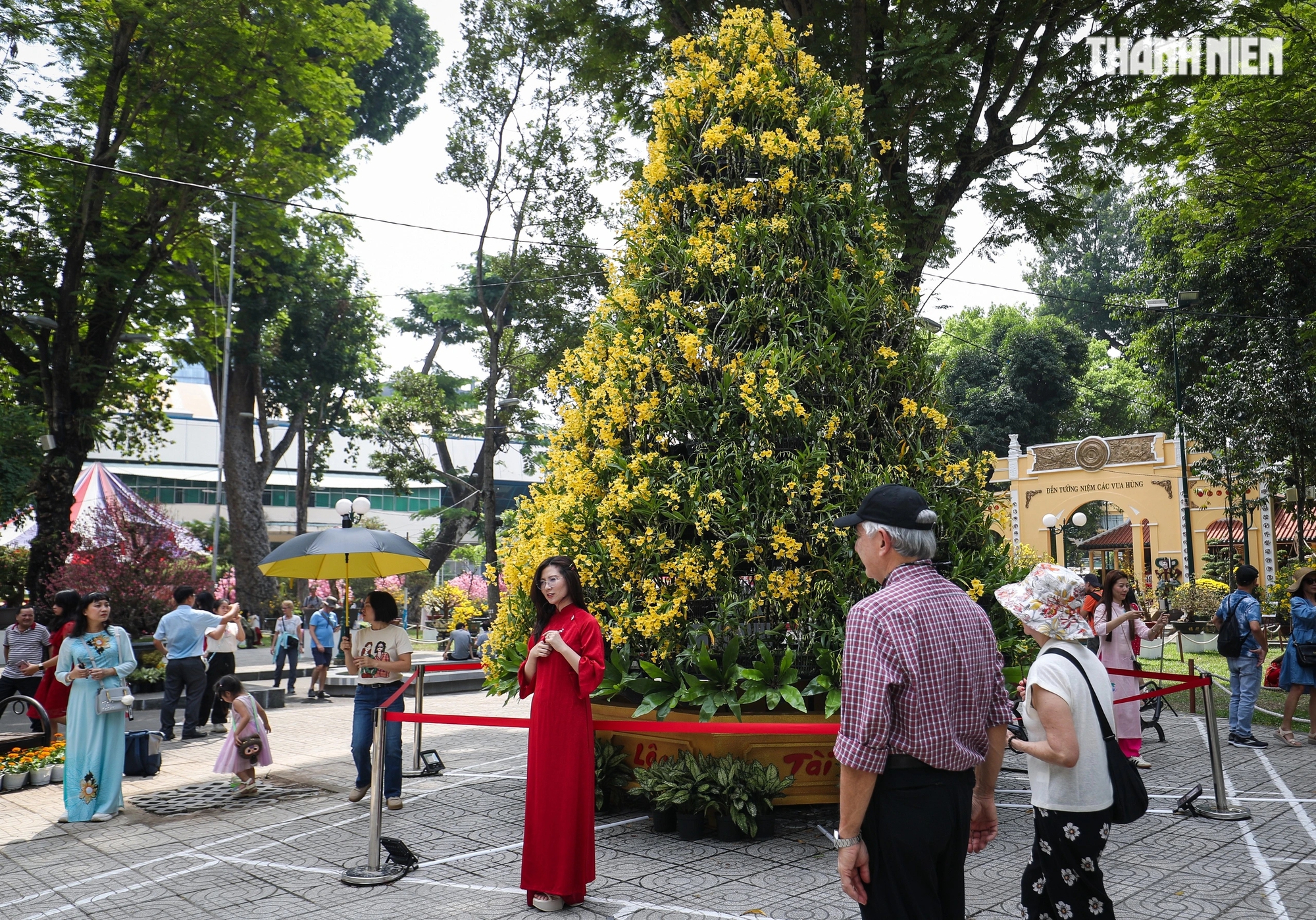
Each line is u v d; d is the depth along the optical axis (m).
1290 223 16.52
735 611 5.72
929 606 2.83
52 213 19.25
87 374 19.88
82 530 19.00
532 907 4.63
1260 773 7.74
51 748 8.86
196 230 21.55
